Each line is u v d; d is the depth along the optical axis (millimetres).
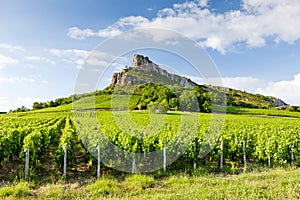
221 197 6973
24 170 10453
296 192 7281
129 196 7875
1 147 11555
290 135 16812
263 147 13719
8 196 7754
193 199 6895
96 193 8039
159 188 8758
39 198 7578
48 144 15258
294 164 13828
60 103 89688
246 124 31344
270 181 8797
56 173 10906
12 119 41469
